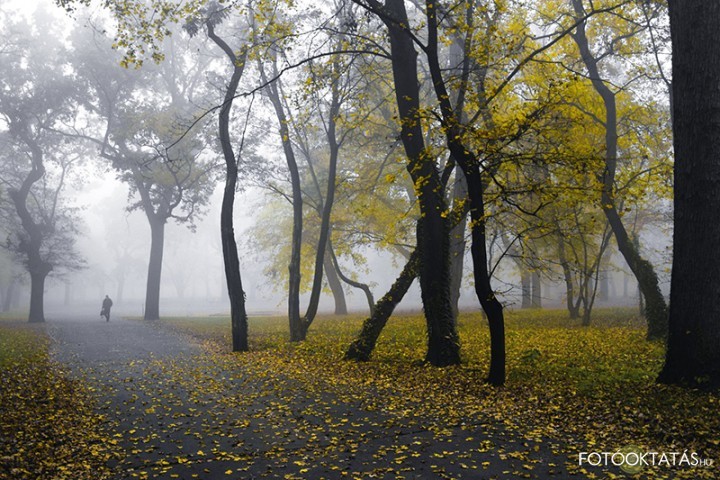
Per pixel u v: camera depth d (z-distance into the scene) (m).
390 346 17.17
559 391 9.94
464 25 11.15
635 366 11.78
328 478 6.07
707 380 9.04
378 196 29.22
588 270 24.11
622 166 19.89
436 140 14.34
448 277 13.71
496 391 10.30
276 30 14.01
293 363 14.98
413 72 13.52
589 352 14.41
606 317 27.52
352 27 14.04
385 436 7.64
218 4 17.39
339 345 17.81
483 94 11.27
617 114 20.19
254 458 6.84
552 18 17.62
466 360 13.80
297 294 20.55
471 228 10.44
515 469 6.23
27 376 13.14
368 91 22.22
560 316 28.83
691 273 9.43
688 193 9.55
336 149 20.23
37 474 6.31
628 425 7.80
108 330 29.06
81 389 11.49
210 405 9.85
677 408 8.20
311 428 8.17
